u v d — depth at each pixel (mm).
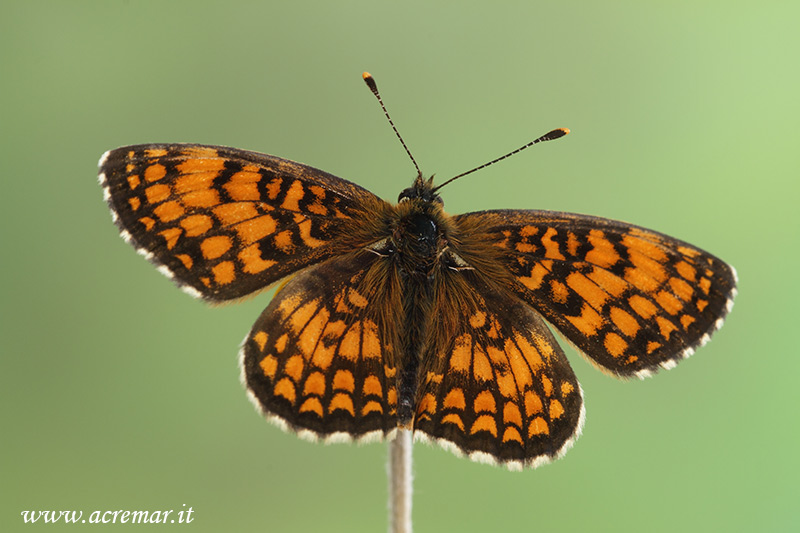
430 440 278
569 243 278
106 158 273
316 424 276
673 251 274
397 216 281
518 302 280
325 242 279
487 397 279
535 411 278
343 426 276
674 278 274
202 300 276
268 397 276
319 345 277
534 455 278
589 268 277
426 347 279
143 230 274
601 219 276
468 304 280
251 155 275
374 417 277
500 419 278
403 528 274
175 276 275
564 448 277
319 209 279
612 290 277
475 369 279
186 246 276
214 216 276
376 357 278
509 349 279
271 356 276
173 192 275
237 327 305
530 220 279
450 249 281
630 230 275
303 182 278
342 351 278
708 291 273
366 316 278
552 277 279
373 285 279
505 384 279
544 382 278
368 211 280
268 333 277
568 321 279
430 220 281
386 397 277
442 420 278
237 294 277
